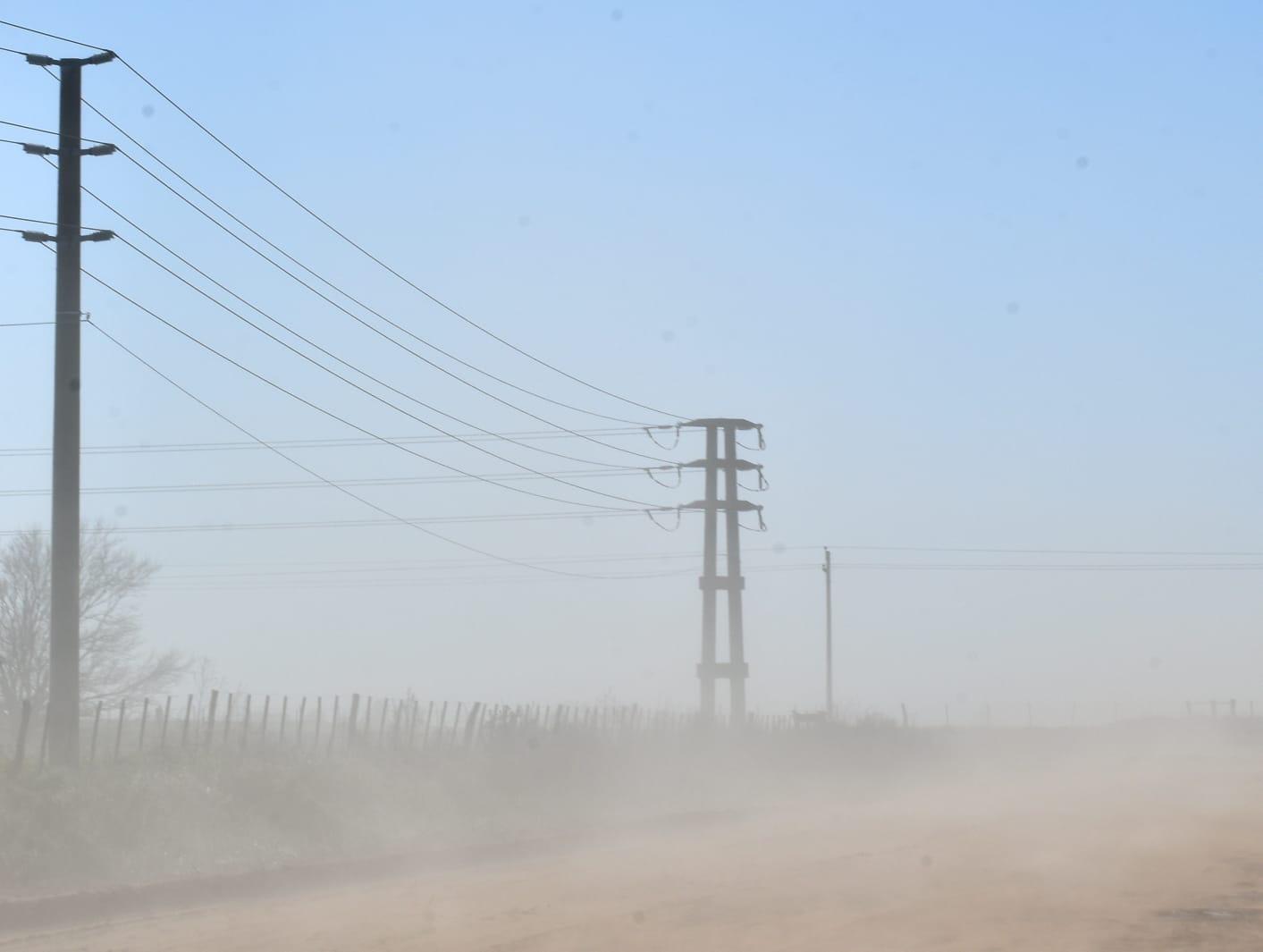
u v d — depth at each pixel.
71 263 24.58
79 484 24.50
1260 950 13.07
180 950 14.82
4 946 15.51
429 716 39.34
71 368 24.45
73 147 24.80
